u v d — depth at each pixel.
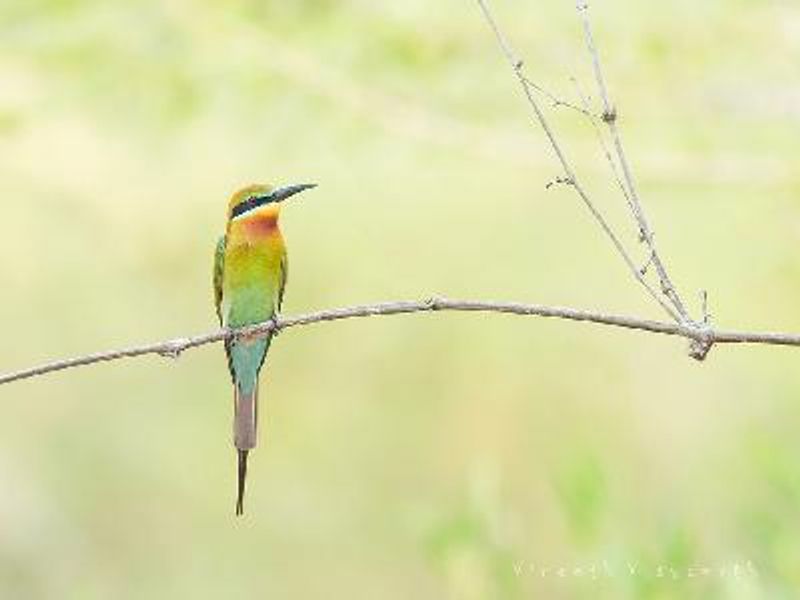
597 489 8.93
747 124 11.60
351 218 17.41
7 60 11.07
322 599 19.45
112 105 11.27
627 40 11.36
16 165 13.65
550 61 11.45
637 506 12.79
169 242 15.99
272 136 11.38
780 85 11.54
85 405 20.06
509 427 18.80
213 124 11.73
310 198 17.12
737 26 11.44
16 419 19.84
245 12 11.22
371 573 19.70
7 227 16.27
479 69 11.41
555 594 9.47
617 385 17.72
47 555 19.50
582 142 11.67
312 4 11.44
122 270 17.66
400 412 19.38
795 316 14.62
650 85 11.53
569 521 8.91
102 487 20.03
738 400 15.91
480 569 9.16
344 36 11.35
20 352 19.67
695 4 11.32
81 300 18.89
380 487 19.66
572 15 11.38
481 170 14.72
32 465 19.89
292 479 19.89
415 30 11.30
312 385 19.80
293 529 19.89
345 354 19.53
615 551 8.80
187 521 20.22
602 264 17.84
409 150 11.56
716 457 14.30
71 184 14.11
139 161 13.62
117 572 19.81
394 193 16.64
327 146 11.41
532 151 11.56
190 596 19.86
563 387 18.19
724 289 15.32
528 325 18.30
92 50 11.02
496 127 11.57
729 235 13.94
